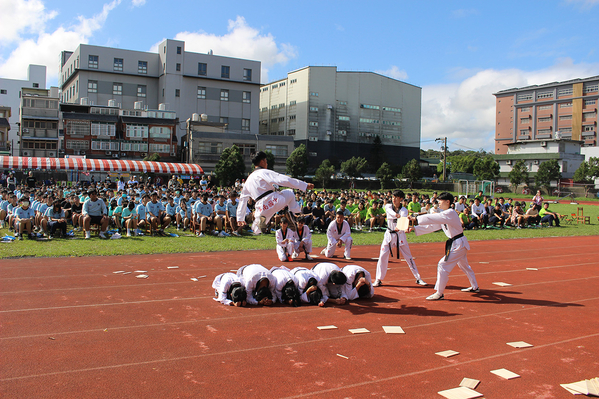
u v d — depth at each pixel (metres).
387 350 4.68
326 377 3.96
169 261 9.80
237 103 72.62
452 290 7.74
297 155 63.00
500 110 96.38
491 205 22.08
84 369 4.01
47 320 5.39
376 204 18.14
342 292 6.84
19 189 20.33
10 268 8.46
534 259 11.52
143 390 3.62
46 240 12.45
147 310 5.94
